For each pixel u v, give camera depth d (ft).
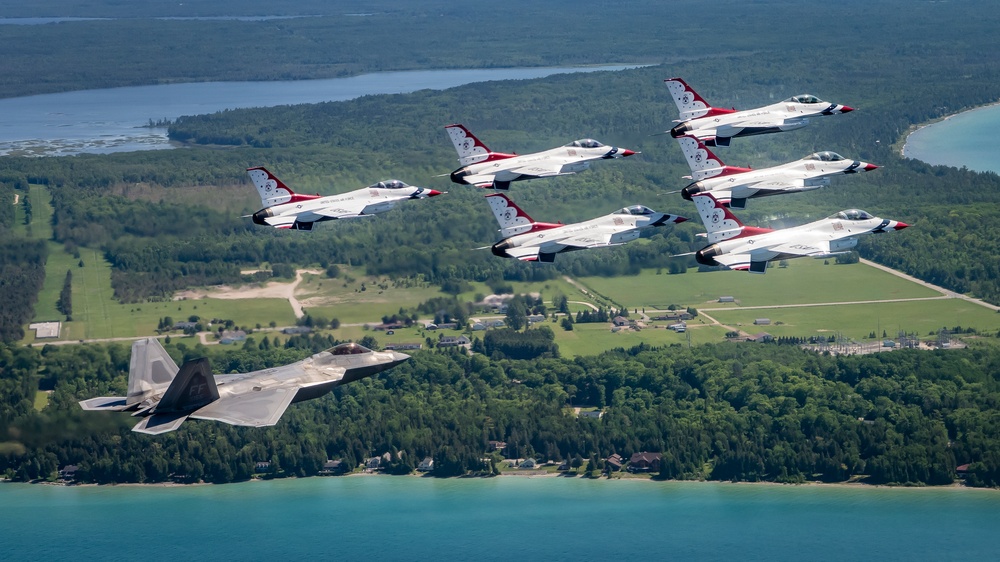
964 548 591.37
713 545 601.62
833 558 586.04
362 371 428.97
